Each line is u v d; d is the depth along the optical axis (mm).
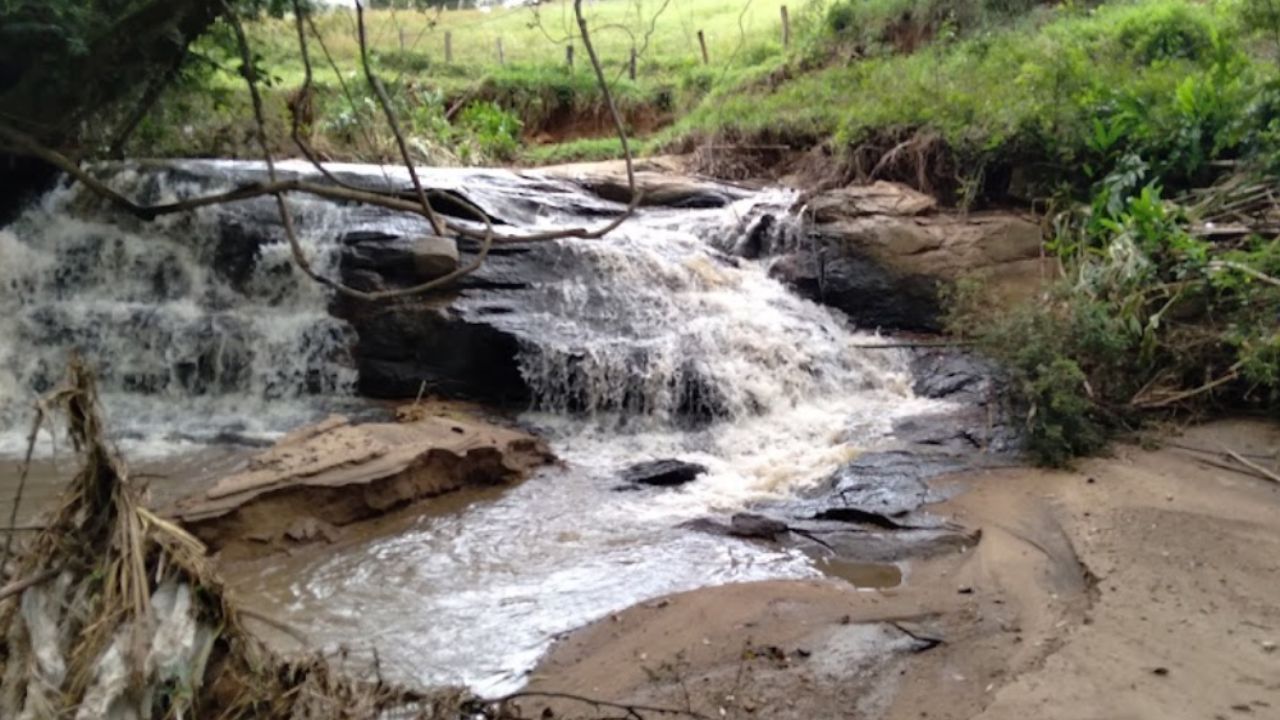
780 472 8039
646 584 5906
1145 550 5699
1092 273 8695
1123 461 7359
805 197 12586
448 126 20656
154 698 2861
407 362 10414
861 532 6594
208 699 3016
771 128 15750
